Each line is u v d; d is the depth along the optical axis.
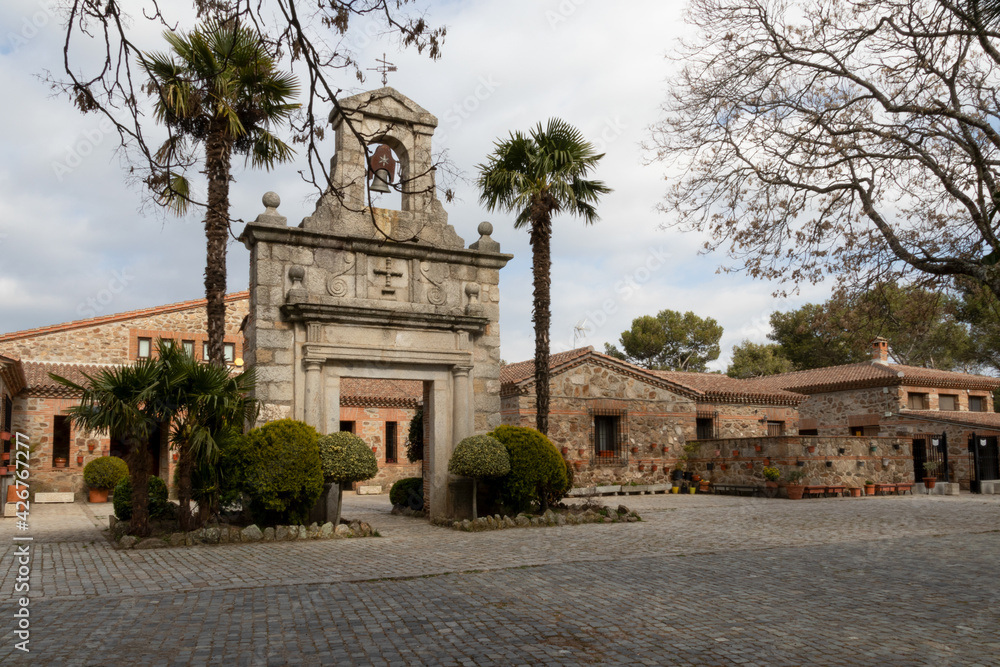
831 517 15.04
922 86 10.07
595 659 5.23
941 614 6.52
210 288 12.47
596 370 23.64
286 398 12.55
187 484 11.10
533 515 13.70
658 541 11.25
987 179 9.80
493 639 5.73
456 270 14.30
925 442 26.48
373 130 13.86
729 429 26.75
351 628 6.04
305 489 11.48
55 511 17.70
